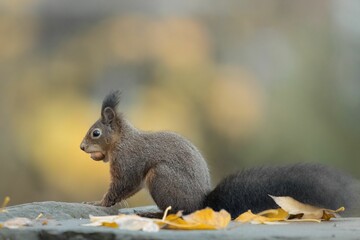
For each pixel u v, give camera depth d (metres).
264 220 6.55
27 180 18.73
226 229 6.00
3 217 6.66
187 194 7.15
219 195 7.15
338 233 5.81
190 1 21.47
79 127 19.55
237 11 21.97
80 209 7.09
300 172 7.18
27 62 20.86
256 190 7.11
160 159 7.30
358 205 7.09
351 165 18.89
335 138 19.09
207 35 21.22
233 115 19.83
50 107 20.06
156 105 19.84
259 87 20.50
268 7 22.16
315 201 7.08
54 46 21.16
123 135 7.62
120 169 7.55
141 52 20.69
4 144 19.12
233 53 21.28
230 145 19.58
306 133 19.16
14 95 20.33
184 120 19.61
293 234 5.74
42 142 19.06
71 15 21.22
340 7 21.44
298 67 20.08
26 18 21.25
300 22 21.55
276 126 19.38
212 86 20.25
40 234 5.89
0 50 20.80
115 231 5.79
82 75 20.86
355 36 20.92
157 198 7.21
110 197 7.61
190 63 20.48
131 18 21.00
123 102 20.05
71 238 5.82
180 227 5.98
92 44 21.00
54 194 18.47
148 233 5.73
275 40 21.53
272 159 19.12
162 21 20.92
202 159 7.36
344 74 20.25
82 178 18.36
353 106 19.59
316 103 19.59
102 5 21.27
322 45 20.55
